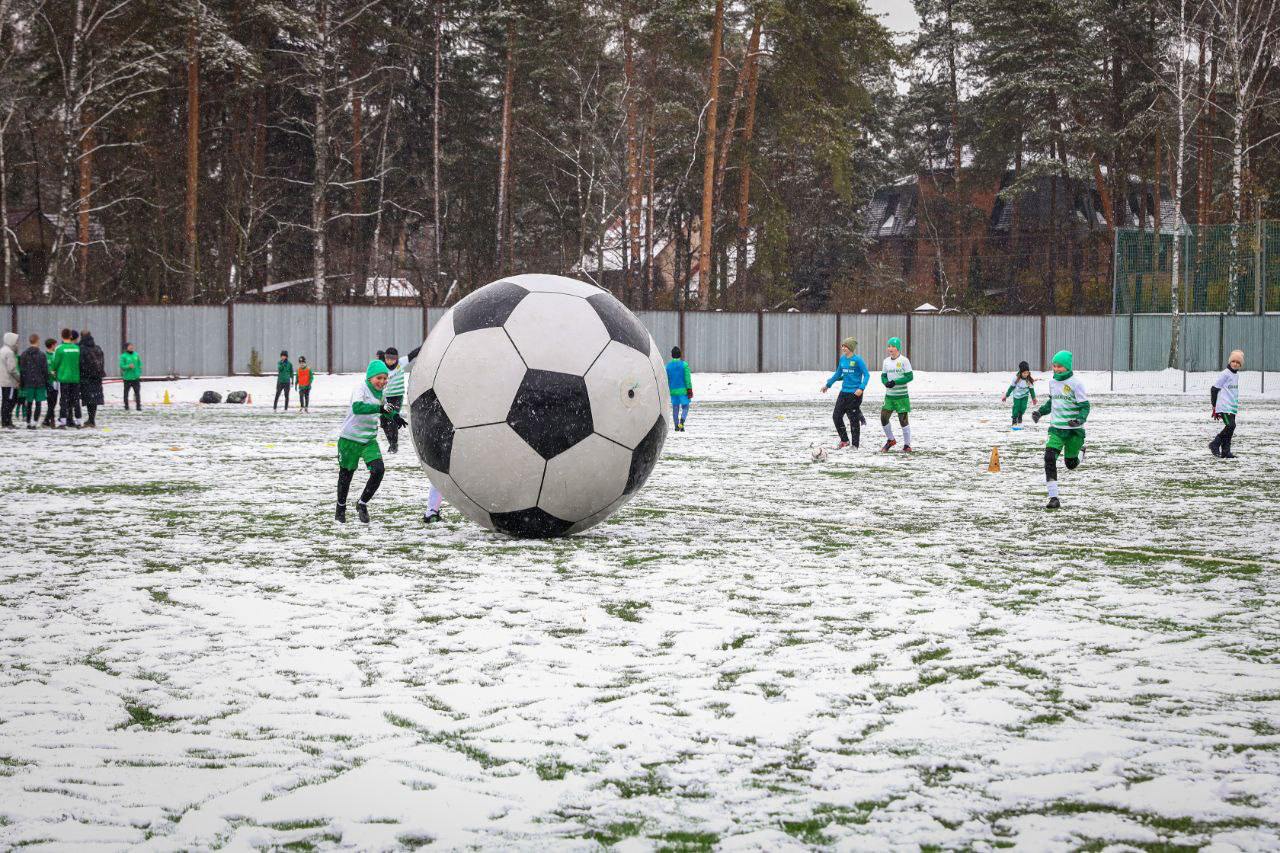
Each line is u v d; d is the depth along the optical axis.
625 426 9.17
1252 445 19.84
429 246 60.97
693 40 47.16
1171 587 7.48
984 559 8.62
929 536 9.84
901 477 14.91
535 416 8.95
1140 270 42.16
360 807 3.69
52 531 9.98
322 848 3.38
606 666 5.45
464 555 8.79
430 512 10.60
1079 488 13.62
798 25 46.06
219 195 48.81
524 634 6.08
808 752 4.21
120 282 48.09
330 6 46.34
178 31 43.41
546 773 4.00
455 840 3.43
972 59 63.34
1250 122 52.12
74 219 41.88
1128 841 3.41
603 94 51.75
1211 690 5.02
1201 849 3.35
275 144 53.50
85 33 38.94
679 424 23.52
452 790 3.84
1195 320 40.38
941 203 70.50
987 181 64.69
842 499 12.57
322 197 44.19
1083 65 54.75
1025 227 68.75
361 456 10.64
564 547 9.22
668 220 60.38
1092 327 47.78
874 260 67.31
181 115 49.19
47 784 3.89
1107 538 9.73
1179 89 44.78
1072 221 63.34
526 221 61.12
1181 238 41.19
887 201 77.81
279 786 3.87
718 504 12.12
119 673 5.32
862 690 5.03
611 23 46.22
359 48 50.25
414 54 53.31
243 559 8.56
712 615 6.58
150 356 37.22
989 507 11.88
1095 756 4.15
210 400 33.88
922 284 66.81
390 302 50.00
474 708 4.77
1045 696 4.93
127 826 3.54
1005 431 23.44
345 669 5.38
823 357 45.22
